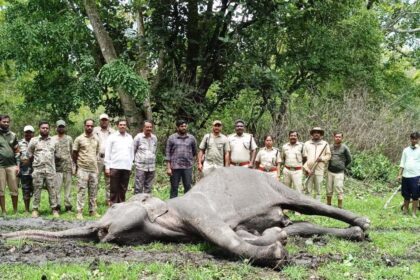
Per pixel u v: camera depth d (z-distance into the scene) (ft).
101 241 24.13
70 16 59.98
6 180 37.86
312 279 19.49
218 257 22.44
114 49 63.93
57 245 23.38
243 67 64.23
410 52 94.94
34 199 36.88
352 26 71.61
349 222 28.43
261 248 21.11
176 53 67.62
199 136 63.67
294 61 70.79
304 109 65.77
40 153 36.83
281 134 61.21
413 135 41.45
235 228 25.30
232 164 37.91
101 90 61.00
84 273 18.74
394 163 70.79
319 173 41.27
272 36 67.62
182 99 62.64
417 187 40.86
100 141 42.37
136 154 38.73
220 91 66.59
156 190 51.55
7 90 80.28
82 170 37.17
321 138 41.83
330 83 78.13
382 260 23.00
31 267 19.62
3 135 37.58
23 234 23.82
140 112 63.36
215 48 65.26
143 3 61.62
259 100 69.05
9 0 62.34
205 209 24.00
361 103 69.15
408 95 89.25
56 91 64.23
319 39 69.97
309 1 67.72
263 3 61.57
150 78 67.92
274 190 27.84
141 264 20.25
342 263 21.98
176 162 37.83
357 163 63.36
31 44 57.62
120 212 24.26
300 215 36.27
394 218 38.58
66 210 39.75
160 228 24.43
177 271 19.66
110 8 67.67
